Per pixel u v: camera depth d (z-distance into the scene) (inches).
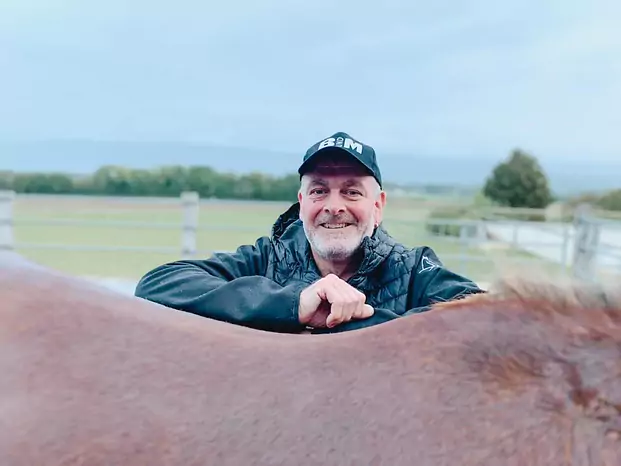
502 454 28.9
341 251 68.4
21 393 33.5
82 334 36.7
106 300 41.1
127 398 32.7
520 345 31.9
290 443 30.1
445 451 29.4
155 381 33.4
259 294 50.9
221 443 30.4
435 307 36.1
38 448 31.2
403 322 35.4
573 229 236.2
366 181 68.5
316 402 31.5
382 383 32.0
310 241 70.6
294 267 72.4
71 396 33.1
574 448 28.5
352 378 32.4
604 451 28.3
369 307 51.4
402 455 29.5
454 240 241.8
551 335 31.8
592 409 29.2
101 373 34.1
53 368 34.6
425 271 64.8
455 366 32.0
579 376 30.2
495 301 34.4
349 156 66.7
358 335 35.5
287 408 31.4
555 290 33.6
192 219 222.5
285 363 33.9
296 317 50.1
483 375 31.4
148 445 30.7
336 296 49.7
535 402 30.0
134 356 35.0
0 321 37.7
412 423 30.4
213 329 38.4
